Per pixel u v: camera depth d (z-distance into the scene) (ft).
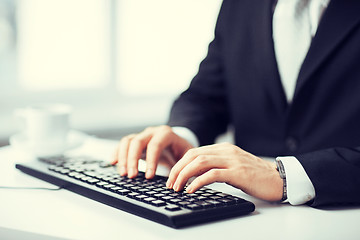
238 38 4.46
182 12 8.74
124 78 8.36
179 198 2.57
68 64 7.63
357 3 3.66
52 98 7.46
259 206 2.77
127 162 3.18
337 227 2.41
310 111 3.95
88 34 7.78
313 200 2.80
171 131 3.59
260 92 4.34
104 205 2.72
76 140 4.22
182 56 8.91
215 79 4.91
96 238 2.22
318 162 2.85
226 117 4.95
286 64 4.16
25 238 2.33
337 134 3.86
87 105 7.90
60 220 2.48
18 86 7.10
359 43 3.67
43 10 7.20
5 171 3.51
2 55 6.89
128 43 8.27
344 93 3.81
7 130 6.35
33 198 2.87
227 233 2.28
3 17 6.82
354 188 2.76
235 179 2.76
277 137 4.34
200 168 2.79
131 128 7.45
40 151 3.92
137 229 2.33
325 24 3.73
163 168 3.45
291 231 2.34
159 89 8.84
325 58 3.74
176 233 2.27
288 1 4.14
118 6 8.02
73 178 3.06
